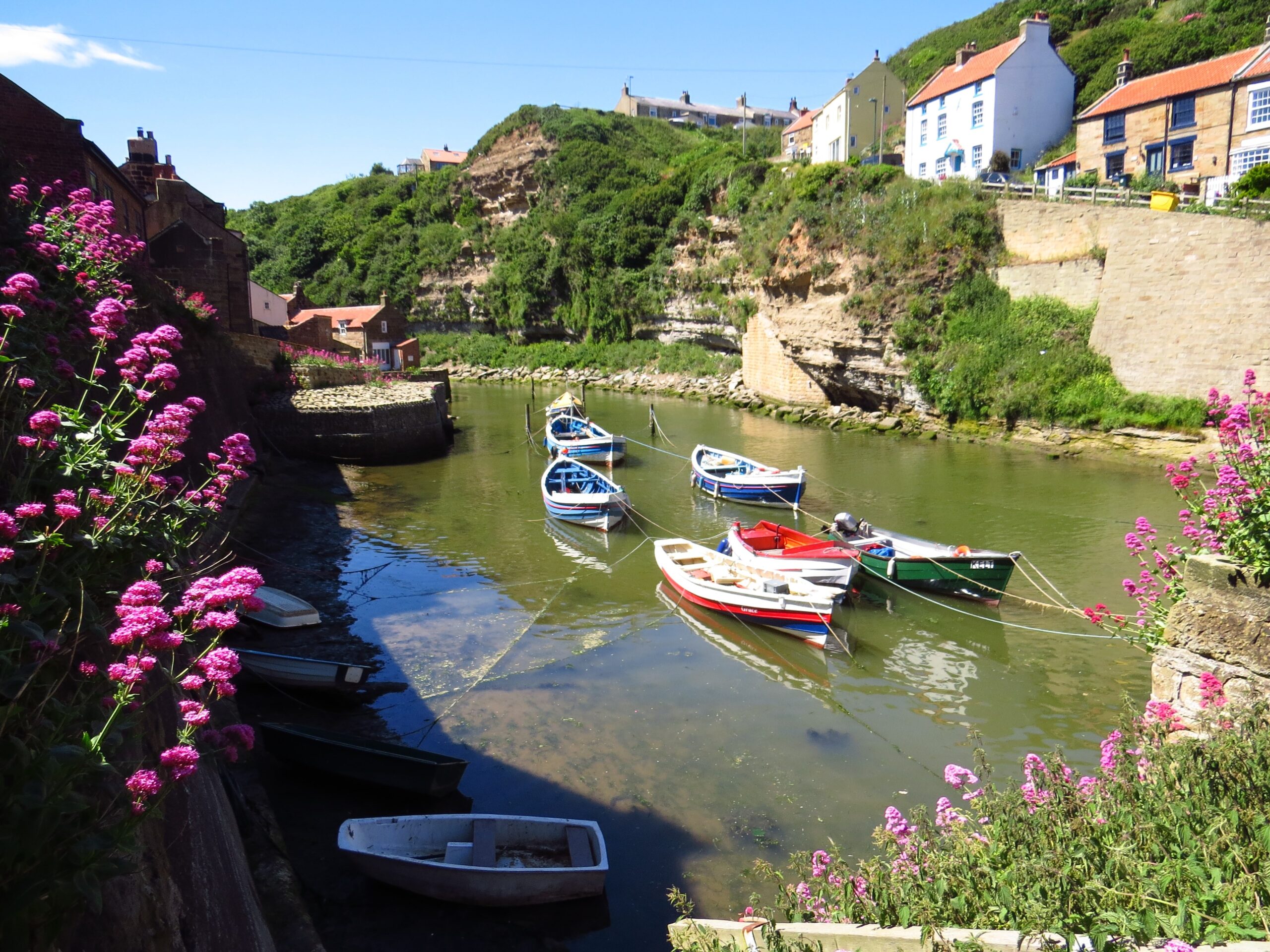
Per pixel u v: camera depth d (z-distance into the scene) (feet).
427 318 268.00
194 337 63.57
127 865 8.98
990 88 132.87
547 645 43.16
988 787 19.44
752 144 284.61
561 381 204.54
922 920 14.10
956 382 103.65
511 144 279.69
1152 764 17.56
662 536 65.98
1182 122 108.58
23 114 66.54
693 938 16.79
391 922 22.52
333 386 116.16
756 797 29.27
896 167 130.52
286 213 358.84
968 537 60.75
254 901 18.48
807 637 43.09
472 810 28.25
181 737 10.87
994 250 107.04
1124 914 12.36
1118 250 92.32
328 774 28.76
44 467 12.84
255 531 60.64
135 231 92.02
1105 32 148.36
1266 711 18.83
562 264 225.35
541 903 23.22
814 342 122.83
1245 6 133.28
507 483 86.12
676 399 165.07
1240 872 13.56
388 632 44.24
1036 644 42.80
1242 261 81.00
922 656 41.75
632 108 360.48
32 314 17.81
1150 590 28.94
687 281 189.78
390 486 84.12
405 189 307.78
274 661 35.01
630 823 27.71
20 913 8.27
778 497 74.02
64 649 10.62
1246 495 20.95
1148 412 87.25
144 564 13.52
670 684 38.70
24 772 8.53
